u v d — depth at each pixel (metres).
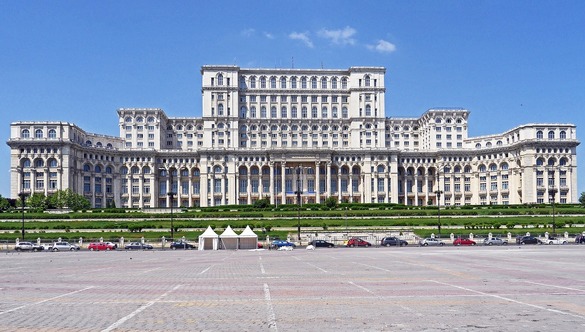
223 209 186.00
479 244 110.62
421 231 129.75
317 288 30.34
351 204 188.00
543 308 22.50
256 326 19.12
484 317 20.56
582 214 160.00
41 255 82.38
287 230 133.25
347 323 19.59
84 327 18.97
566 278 35.00
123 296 27.25
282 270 44.72
